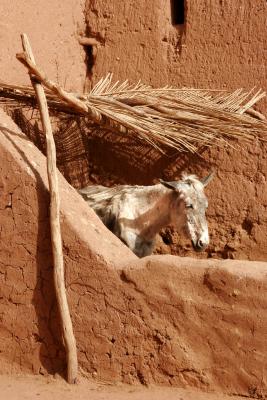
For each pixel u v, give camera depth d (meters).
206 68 10.95
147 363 7.47
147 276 7.46
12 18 10.32
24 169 7.91
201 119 9.79
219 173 10.95
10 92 9.80
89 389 7.53
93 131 11.55
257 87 10.73
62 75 11.23
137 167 11.34
